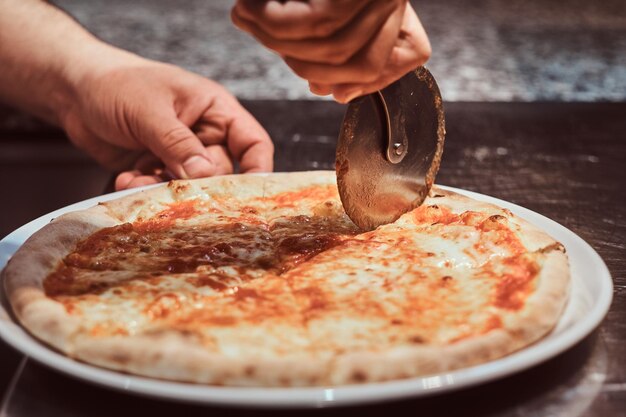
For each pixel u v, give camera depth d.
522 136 1.03
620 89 1.30
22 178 1.27
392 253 0.61
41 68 0.99
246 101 1.21
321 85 0.54
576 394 0.48
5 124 1.27
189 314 0.53
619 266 0.66
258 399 0.44
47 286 0.56
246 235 0.66
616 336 0.55
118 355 0.48
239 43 1.63
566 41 1.68
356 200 0.63
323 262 0.60
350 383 0.46
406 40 0.53
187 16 1.90
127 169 0.99
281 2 0.49
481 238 0.63
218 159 0.89
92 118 0.93
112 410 0.47
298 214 0.71
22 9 1.02
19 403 0.48
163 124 0.85
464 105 1.19
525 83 1.34
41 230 0.64
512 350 0.49
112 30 1.70
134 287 0.56
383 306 0.53
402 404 0.47
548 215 0.77
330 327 0.51
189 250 0.63
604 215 0.77
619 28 1.82
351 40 0.49
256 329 0.51
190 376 0.47
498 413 0.47
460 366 0.48
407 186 0.66
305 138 1.02
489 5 2.15
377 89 0.55
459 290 0.56
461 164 0.92
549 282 0.54
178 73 0.92
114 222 0.69
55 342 0.50
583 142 1.01
